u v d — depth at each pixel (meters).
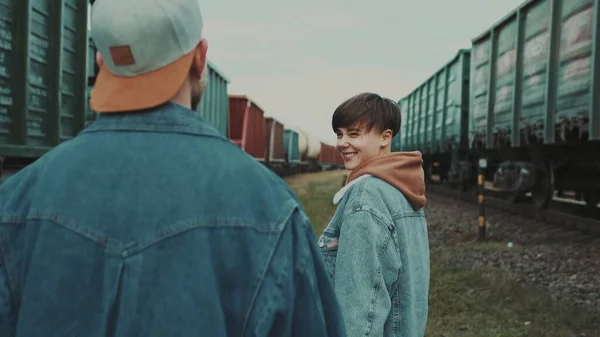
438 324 4.60
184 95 1.22
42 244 1.06
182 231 1.06
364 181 1.82
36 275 1.05
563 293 5.42
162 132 1.13
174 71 1.15
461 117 16.66
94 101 1.16
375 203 1.76
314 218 11.95
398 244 1.78
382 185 1.81
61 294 1.04
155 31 1.12
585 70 7.98
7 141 5.90
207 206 1.08
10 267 1.10
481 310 4.92
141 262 1.04
